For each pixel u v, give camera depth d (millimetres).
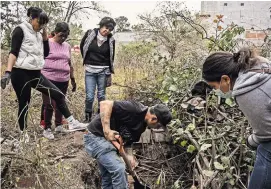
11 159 3512
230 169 3340
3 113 4969
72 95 6445
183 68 5246
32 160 3553
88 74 5480
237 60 2369
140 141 4777
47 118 4902
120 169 3336
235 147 3768
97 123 3459
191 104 4367
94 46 5387
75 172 3998
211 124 4117
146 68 6621
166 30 7383
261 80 2256
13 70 4223
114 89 7242
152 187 4223
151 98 5539
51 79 4992
